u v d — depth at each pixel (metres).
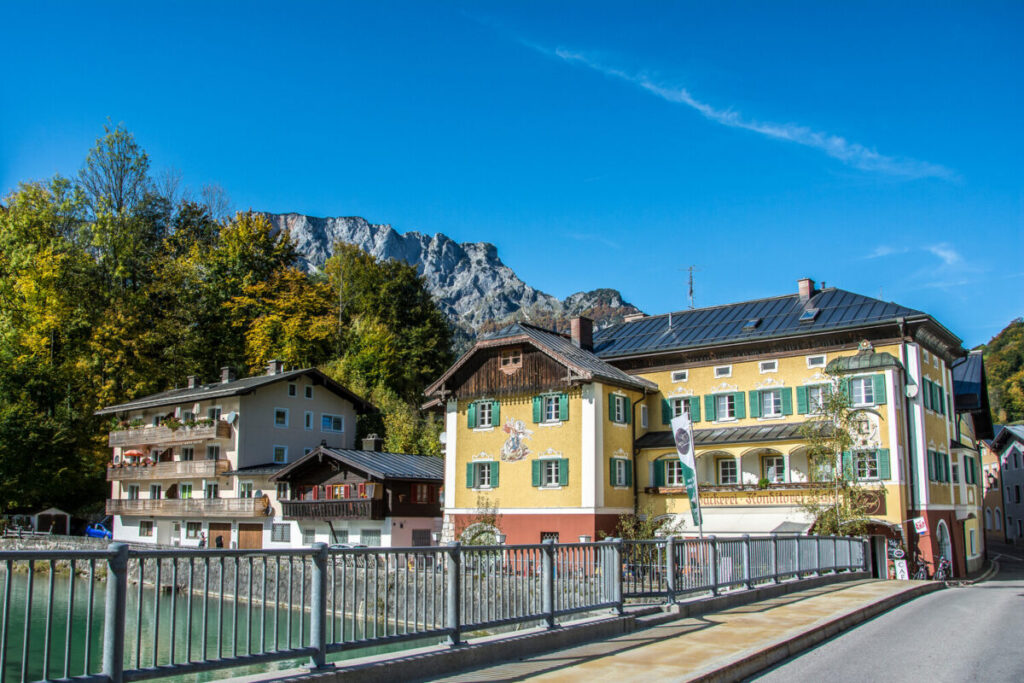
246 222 85.88
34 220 73.06
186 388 67.31
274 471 54.25
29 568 7.17
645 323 51.91
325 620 9.70
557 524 42.16
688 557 18.20
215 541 57.19
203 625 8.52
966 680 11.72
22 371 67.31
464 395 46.69
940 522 40.81
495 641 11.91
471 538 42.59
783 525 38.69
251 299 79.81
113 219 76.94
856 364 39.94
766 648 13.09
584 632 13.83
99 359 70.56
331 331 77.69
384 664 10.09
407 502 48.38
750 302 49.22
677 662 11.91
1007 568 49.66
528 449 43.88
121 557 7.82
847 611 18.36
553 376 43.53
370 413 68.50
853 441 37.84
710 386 45.28
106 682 7.58
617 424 44.03
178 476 59.69
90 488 69.75
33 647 25.34
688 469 22.70
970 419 53.38
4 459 62.47
